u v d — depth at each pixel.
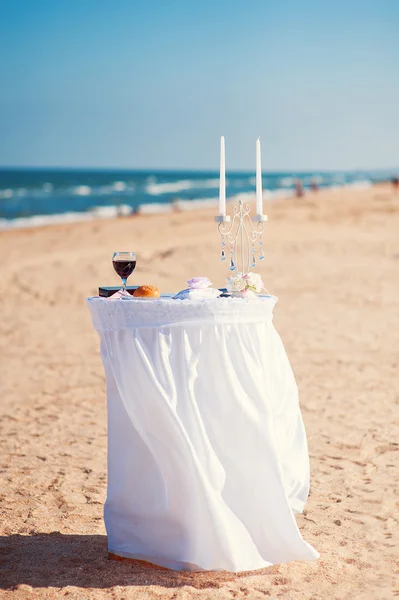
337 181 114.12
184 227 25.31
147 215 34.59
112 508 3.83
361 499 4.71
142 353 3.55
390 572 3.71
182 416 3.52
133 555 3.78
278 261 17.06
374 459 5.49
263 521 3.65
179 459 3.48
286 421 3.91
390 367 8.54
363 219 26.12
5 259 18.58
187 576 3.61
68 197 61.91
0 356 9.94
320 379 8.05
